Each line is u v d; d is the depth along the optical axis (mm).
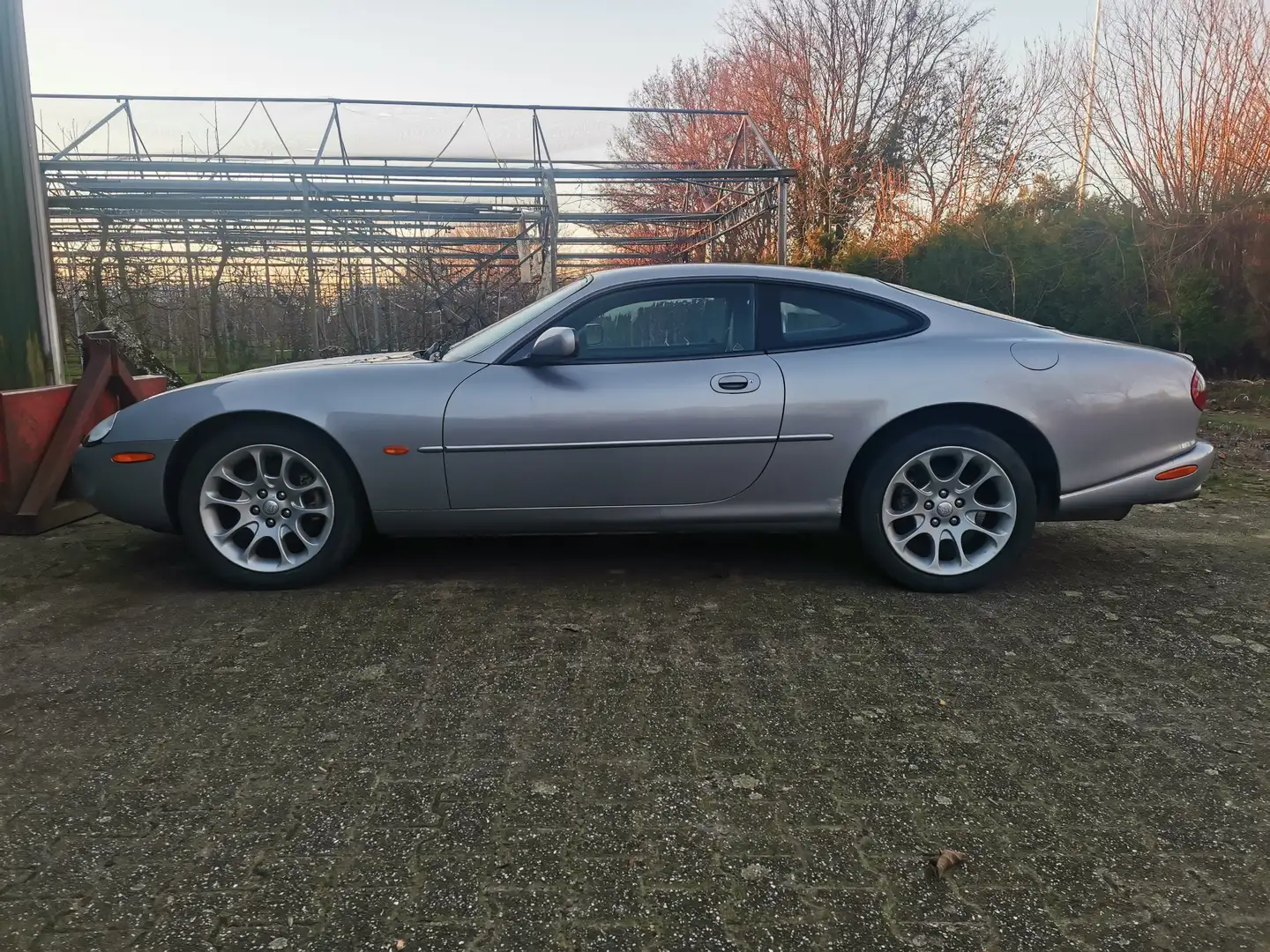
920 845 1923
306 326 16453
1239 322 9898
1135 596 3564
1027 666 2875
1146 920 1688
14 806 2074
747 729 2447
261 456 3576
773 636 3123
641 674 2807
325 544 3598
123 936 1642
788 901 1744
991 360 3492
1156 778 2199
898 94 21078
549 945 1622
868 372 3500
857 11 20594
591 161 11695
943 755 2311
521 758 2295
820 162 21281
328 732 2436
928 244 11953
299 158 11227
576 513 3605
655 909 1721
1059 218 11039
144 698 2637
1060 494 3537
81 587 3682
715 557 4129
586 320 3637
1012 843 1933
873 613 3367
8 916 1694
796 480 3549
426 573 3869
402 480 3539
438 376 3561
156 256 14578
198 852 1900
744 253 15898
